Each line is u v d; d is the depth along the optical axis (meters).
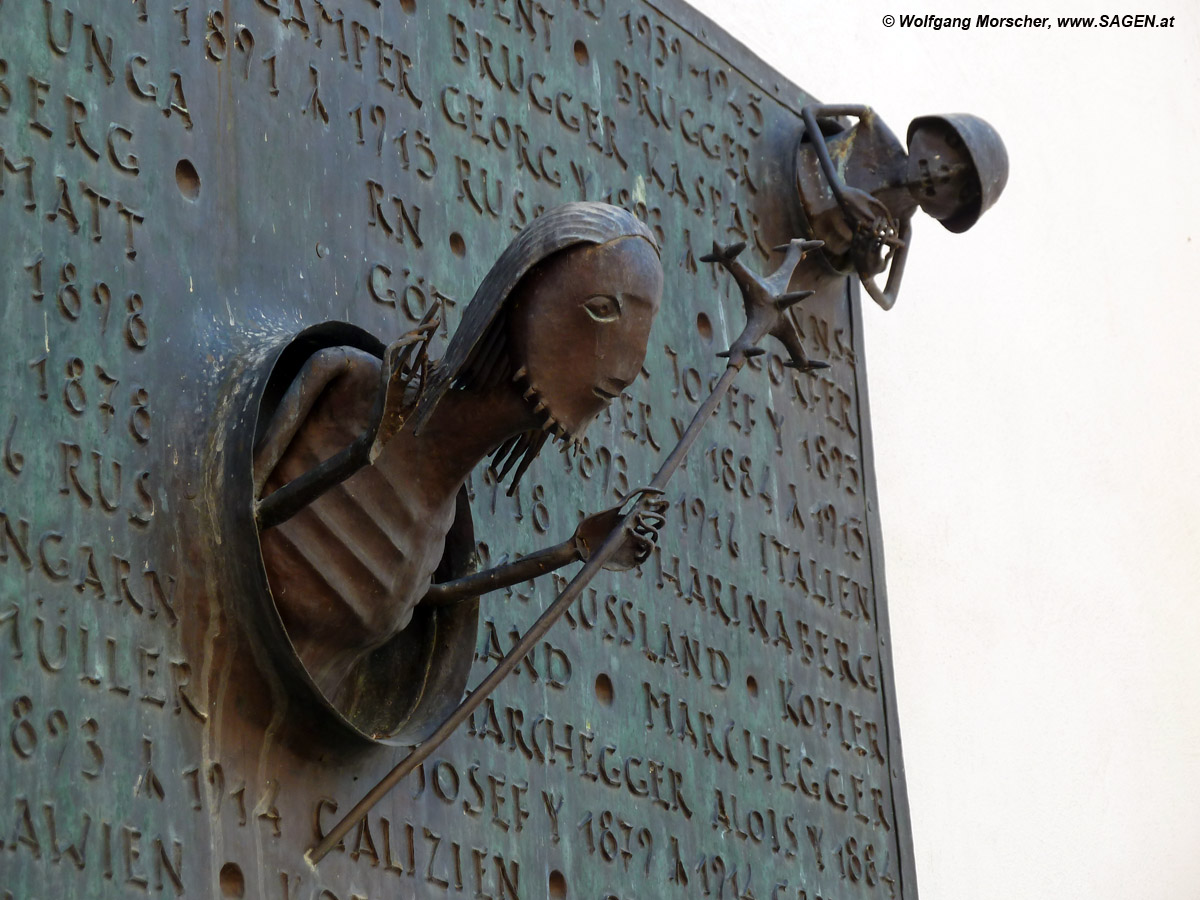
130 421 3.87
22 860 3.52
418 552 3.99
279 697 3.94
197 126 4.15
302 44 4.42
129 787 3.69
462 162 4.71
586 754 4.58
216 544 3.90
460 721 4.02
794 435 5.44
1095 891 6.09
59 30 3.96
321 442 3.96
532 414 3.92
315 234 4.33
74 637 3.69
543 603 4.61
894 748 5.44
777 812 5.03
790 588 5.28
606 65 5.18
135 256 3.97
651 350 5.07
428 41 4.73
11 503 3.67
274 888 3.86
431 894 4.14
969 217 5.49
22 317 3.77
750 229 5.43
